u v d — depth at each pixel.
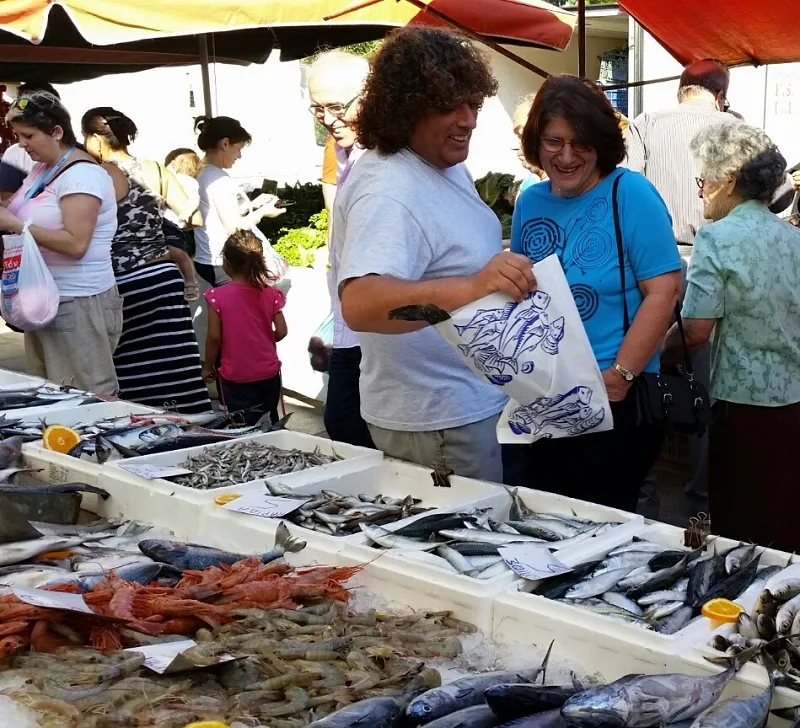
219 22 5.81
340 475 3.02
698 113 5.40
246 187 10.21
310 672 1.80
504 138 15.93
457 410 2.98
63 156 4.62
